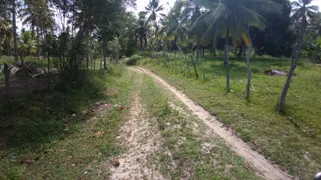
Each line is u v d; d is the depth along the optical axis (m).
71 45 10.84
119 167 4.53
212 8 13.36
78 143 5.45
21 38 26.62
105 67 19.97
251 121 6.77
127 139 5.87
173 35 23.03
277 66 19.42
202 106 8.75
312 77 14.00
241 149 5.27
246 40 12.88
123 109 8.43
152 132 6.03
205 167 4.24
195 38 22.27
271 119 6.87
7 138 5.25
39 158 4.68
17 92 9.22
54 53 9.97
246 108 7.94
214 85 12.05
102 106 8.84
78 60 11.23
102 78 14.05
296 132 6.03
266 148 5.20
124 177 4.20
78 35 11.76
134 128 6.54
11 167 4.19
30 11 10.54
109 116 7.54
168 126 6.20
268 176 4.21
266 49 32.00
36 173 4.16
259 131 6.05
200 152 4.75
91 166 4.53
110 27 13.07
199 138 5.45
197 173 4.09
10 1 8.78
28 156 4.69
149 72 22.30
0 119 5.97
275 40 28.70
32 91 9.01
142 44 45.94
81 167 4.46
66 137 5.73
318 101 8.89
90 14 10.98
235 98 9.41
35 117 6.43
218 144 5.21
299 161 4.66
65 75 10.27
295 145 5.26
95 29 13.16
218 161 4.46
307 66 19.58
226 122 6.85
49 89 9.37
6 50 38.44
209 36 13.28
